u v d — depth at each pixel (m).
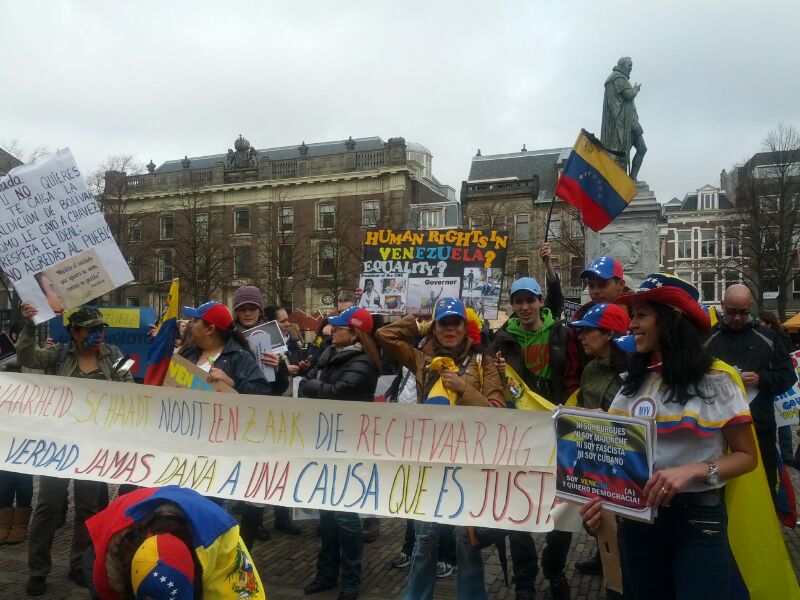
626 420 2.38
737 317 4.52
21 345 4.67
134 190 43.88
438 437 3.73
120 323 7.43
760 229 30.05
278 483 3.97
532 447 3.55
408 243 6.95
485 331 6.00
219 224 40.62
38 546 4.15
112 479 4.23
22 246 4.57
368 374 4.38
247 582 2.07
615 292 4.66
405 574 4.64
